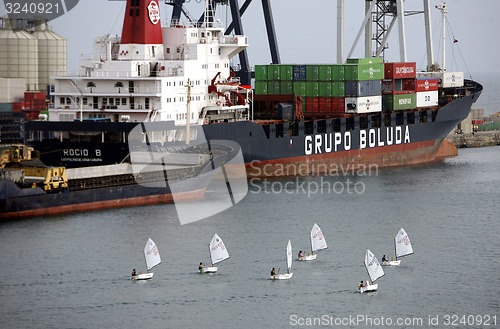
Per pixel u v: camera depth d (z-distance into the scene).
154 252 168.62
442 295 161.88
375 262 163.50
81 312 153.62
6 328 148.00
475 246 188.00
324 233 195.38
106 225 195.88
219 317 152.38
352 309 156.12
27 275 167.75
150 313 153.62
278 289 163.50
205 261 175.75
